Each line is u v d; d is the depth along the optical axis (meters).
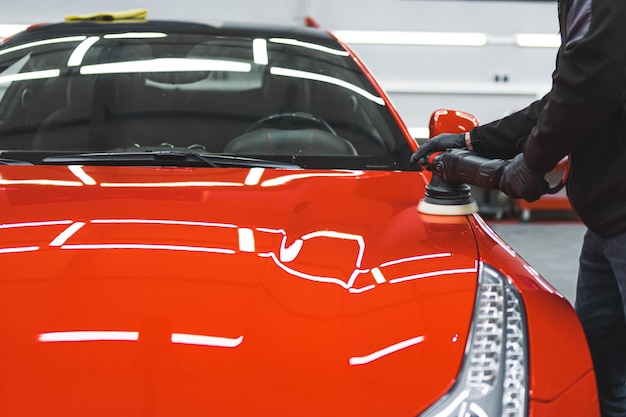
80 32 1.79
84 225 1.07
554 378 0.88
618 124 1.04
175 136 1.56
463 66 6.04
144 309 0.88
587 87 0.93
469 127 1.50
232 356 0.82
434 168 1.27
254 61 1.73
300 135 1.59
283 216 1.16
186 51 1.73
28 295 0.90
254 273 0.97
